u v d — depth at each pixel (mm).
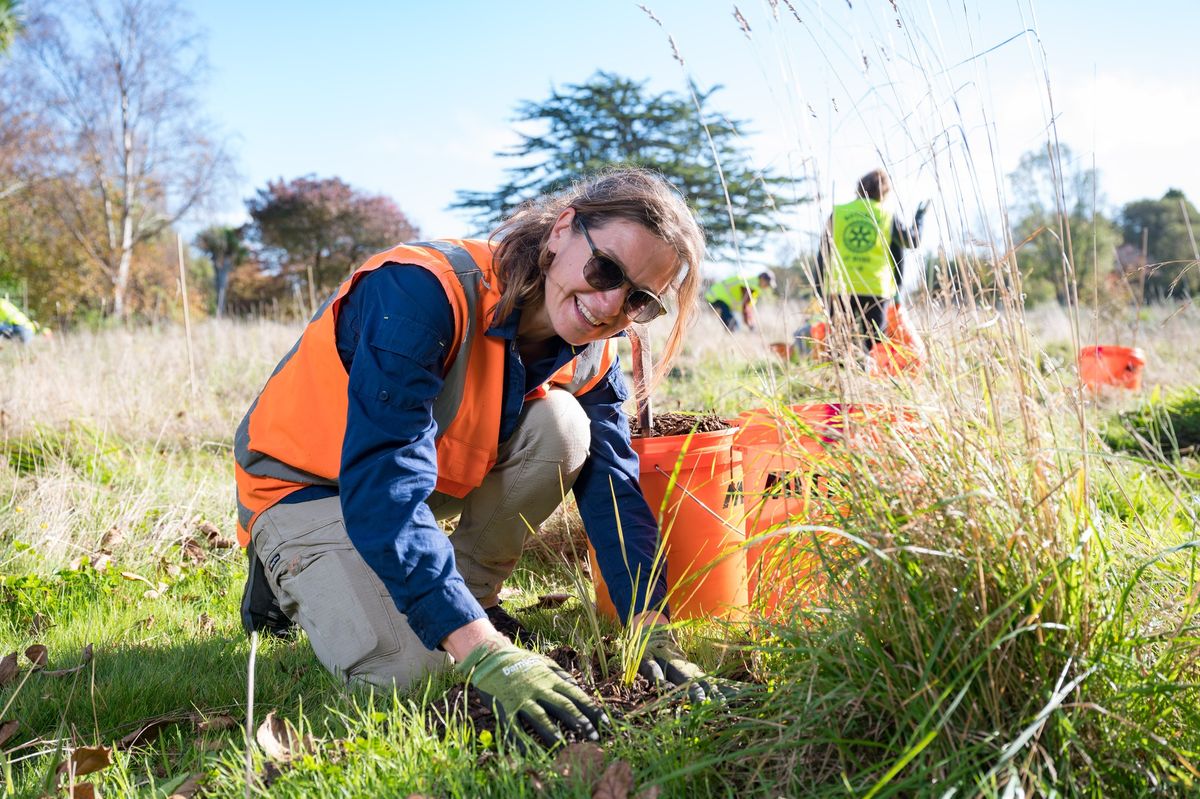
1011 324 1624
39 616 2598
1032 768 1355
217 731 1823
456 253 1945
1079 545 1401
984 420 1616
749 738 1553
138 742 1793
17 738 1814
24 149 27188
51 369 6137
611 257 1745
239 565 3213
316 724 1823
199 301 30156
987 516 1481
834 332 1790
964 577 1445
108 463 4320
